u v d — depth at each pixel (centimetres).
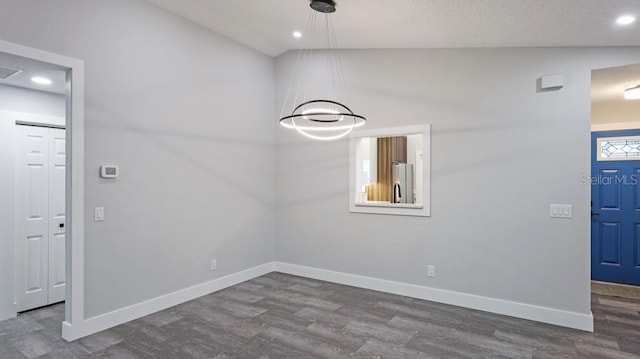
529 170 356
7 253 364
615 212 478
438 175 404
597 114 488
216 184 444
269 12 379
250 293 432
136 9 356
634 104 464
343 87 474
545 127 350
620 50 322
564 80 340
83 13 313
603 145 485
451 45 388
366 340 307
